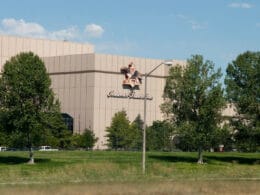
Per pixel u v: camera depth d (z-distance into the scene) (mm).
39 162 83312
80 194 39219
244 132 100500
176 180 55906
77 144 157500
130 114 187125
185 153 116812
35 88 84062
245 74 102938
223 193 42562
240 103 100688
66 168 71250
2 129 84500
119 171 67750
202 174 68625
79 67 186125
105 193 40281
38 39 198750
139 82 188875
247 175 67750
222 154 117312
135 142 155250
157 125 152750
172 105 96875
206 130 93625
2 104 83812
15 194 38156
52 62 192500
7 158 89438
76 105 185625
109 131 158750
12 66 84500
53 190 41031
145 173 66375
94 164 76375
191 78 95625
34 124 82750
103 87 183500
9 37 192750
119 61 186625
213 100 93938
